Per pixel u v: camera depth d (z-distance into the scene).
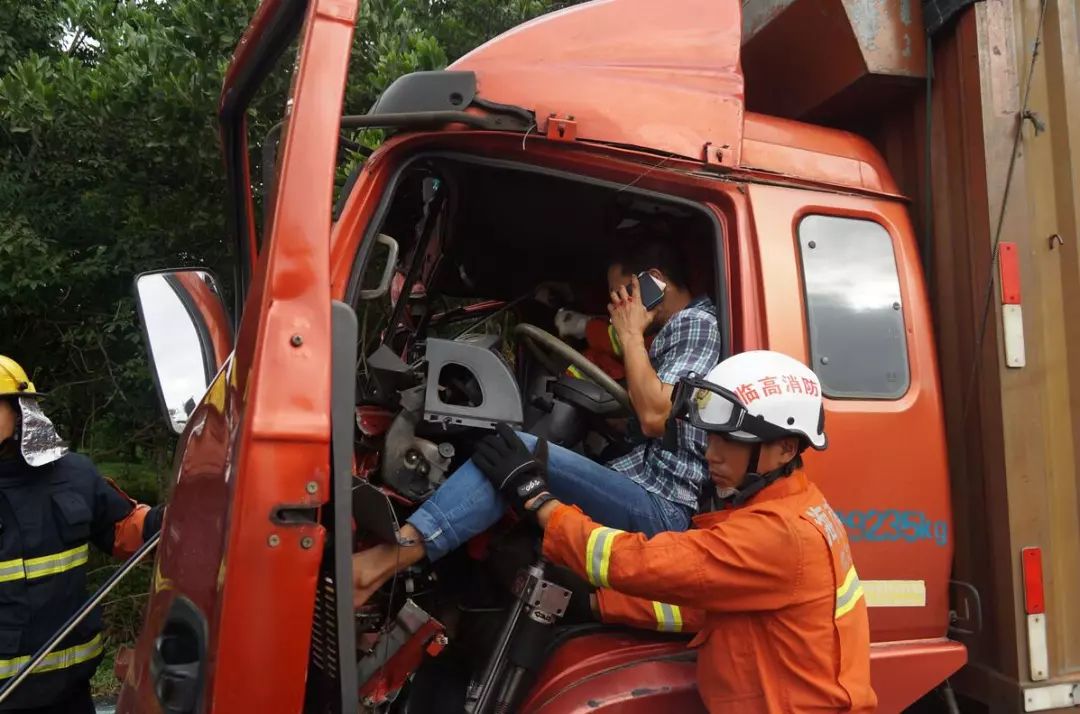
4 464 2.73
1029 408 2.16
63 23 7.10
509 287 3.28
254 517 1.37
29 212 6.22
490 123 2.03
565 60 2.17
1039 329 2.20
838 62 2.39
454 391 2.07
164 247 5.76
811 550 1.70
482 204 2.60
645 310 2.23
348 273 1.96
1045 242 2.23
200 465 1.67
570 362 2.42
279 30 1.88
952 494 2.30
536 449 1.98
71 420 6.90
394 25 5.29
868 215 2.25
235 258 2.44
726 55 2.22
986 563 2.19
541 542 2.06
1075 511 2.20
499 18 5.84
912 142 2.46
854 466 2.06
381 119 1.97
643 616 2.01
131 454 7.14
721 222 2.14
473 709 1.92
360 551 1.94
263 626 1.37
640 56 2.21
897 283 2.22
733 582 1.68
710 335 2.18
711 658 1.79
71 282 6.14
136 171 5.66
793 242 2.14
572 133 2.06
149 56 5.09
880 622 2.05
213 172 5.32
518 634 1.95
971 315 2.23
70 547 2.78
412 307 3.06
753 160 2.19
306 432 1.41
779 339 2.05
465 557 2.33
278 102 3.93
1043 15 2.27
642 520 2.14
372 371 2.12
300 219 1.48
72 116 5.36
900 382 2.16
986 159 2.17
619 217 2.45
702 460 2.17
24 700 2.66
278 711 1.38
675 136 2.12
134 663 1.79
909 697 2.02
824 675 1.69
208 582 1.46
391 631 1.91
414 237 2.81
